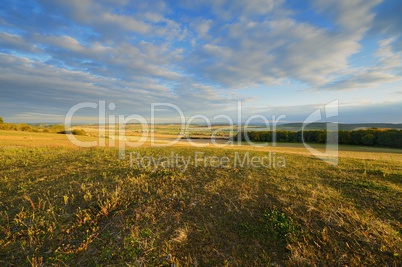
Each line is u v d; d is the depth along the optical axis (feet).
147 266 11.04
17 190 19.83
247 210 16.11
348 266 11.10
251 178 23.36
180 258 11.70
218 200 17.78
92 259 11.55
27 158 33.53
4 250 12.07
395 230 13.41
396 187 19.70
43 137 106.11
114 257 11.66
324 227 13.87
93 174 24.22
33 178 23.12
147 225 14.29
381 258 11.44
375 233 12.94
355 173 25.27
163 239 13.04
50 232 13.48
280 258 11.79
